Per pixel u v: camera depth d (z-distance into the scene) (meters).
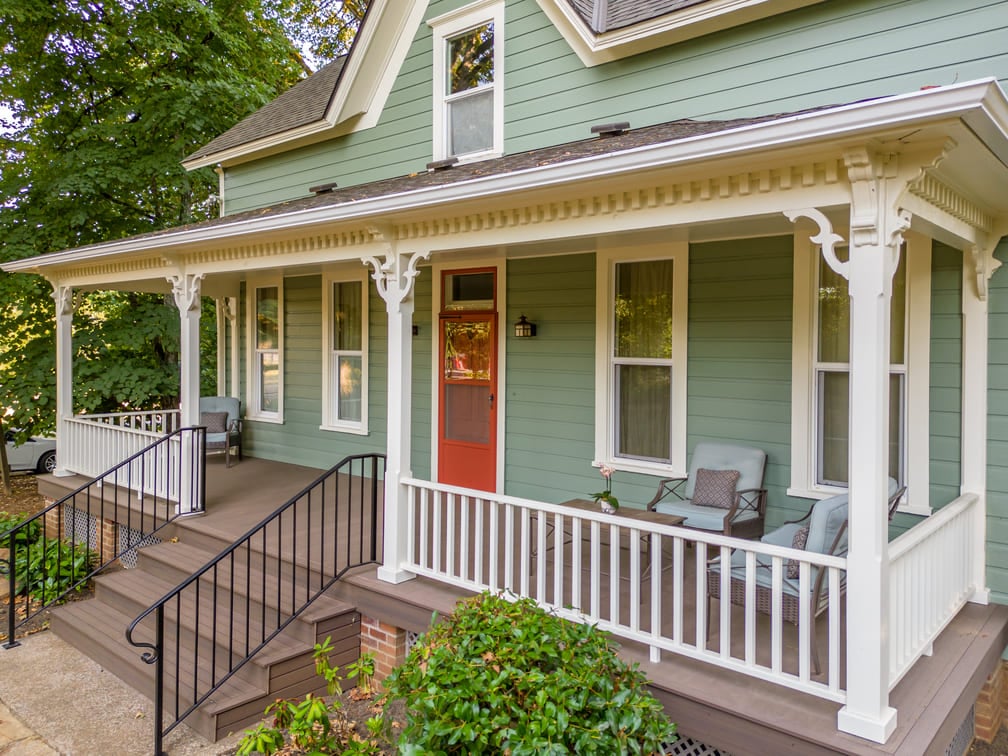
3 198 10.73
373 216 4.67
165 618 5.14
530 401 6.66
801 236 5.02
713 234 5.23
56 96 11.72
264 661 4.41
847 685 2.93
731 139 2.96
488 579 4.71
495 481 6.93
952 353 4.46
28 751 4.08
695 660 3.67
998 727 4.17
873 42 4.74
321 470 8.89
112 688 4.86
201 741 4.17
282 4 17.27
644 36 5.61
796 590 3.61
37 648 5.53
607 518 3.75
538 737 2.72
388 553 4.91
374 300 8.14
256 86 12.89
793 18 5.06
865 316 2.92
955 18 4.43
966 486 4.39
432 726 2.84
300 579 5.23
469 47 7.09
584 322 6.25
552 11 6.31
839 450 5.04
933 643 3.81
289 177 9.01
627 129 5.35
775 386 5.21
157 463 6.61
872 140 2.75
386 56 7.77
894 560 3.09
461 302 7.25
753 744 3.08
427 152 7.43
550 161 4.27
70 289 8.78
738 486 5.12
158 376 11.01
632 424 6.08
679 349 5.66
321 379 8.94
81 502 7.57
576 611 3.93
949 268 4.46
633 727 2.89
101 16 11.34
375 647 4.86
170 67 12.32
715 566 3.89
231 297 10.18
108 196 11.70
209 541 6.07
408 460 4.99
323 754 3.59
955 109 2.43
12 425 10.76
